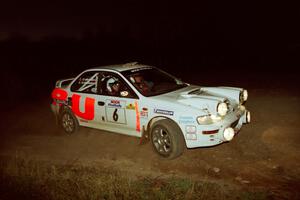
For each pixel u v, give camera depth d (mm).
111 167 5652
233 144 5996
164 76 6824
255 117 7258
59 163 6023
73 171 5547
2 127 8617
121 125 6348
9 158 6348
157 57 16516
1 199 4848
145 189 4656
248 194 4273
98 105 6621
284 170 4977
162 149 5738
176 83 6727
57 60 17828
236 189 4539
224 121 5484
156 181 4988
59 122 7711
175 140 5516
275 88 9406
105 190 4691
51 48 20641
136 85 6207
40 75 15148
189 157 5707
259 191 4379
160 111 5680
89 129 7633
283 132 6312
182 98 5801
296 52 14094
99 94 6648
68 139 7262
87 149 6602
